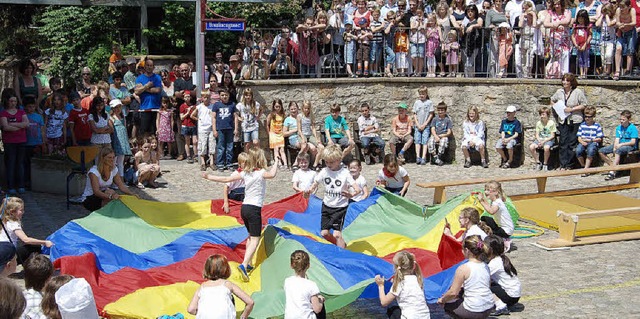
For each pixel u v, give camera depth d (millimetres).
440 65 21625
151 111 20656
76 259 10977
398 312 9469
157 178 18641
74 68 26078
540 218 15109
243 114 19984
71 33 26109
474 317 9438
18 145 16766
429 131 21047
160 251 12406
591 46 20109
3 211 11086
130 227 12891
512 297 10391
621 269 12328
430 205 15117
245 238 12883
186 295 10469
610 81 19609
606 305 10750
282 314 9781
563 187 18156
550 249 13352
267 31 22281
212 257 8719
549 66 20453
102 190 13672
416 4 21859
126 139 17422
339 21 21547
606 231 14320
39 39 27625
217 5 25812
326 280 10695
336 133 20641
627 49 19641
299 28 21125
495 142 20906
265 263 11391
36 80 18266
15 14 28531
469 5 21219
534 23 20547
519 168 20500
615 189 17812
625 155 19188
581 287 11484
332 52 21531
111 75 21188
